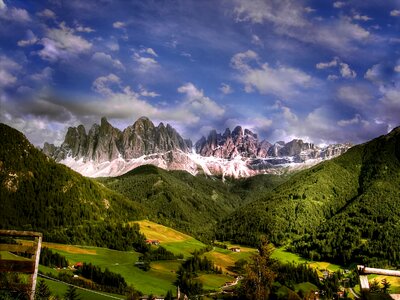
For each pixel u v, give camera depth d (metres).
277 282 175.88
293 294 138.00
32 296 19.02
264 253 105.31
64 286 135.25
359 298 14.74
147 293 177.00
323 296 181.75
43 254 194.00
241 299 104.44
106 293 155.12
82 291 144.88
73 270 190.12
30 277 19.22
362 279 14.84
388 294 14.51
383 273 14.77
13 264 19.11
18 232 19.22
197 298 171.50
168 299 151.00
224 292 188.38
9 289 19.08
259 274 101.62
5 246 19.16
